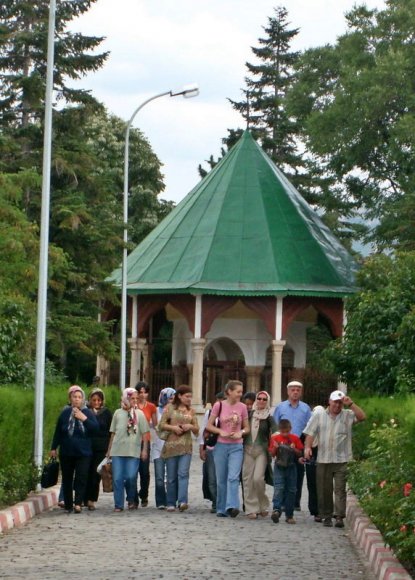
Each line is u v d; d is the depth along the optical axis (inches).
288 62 3019.2
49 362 1454.2
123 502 786.8
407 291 1259.8
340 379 1346.0
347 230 2711.6
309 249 2006.6
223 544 607.2
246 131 2206.0
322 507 731.4
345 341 1316.4
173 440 800.3
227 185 2113.7
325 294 1927.9
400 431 652.1
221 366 2105.1
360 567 543.2
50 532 645.3
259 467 768.9
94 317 1782.7
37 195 1654.8
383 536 583.2
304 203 2143.2
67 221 1622.8
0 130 1669.5
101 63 1704.0
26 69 1696.6
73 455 763.4
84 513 768.3
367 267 1477.6
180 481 799.7
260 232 2017.7
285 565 537.3
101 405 805.9
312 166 2214.6
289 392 797.9
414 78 1971.0
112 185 1894.7
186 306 1948.8
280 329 1924.2
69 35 1695.4
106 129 2785.4
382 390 1219.9
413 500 534.6
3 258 1312.7
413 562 519.2
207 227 2043.6
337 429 732.7
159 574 493.4
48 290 1668.3
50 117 900.0
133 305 2017.7
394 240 2052.2
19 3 1686.8
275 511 737.6
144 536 631.2
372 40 2080.5
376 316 1254.3
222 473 765.9
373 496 676.1
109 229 1692.9
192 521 727.1
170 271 1985.7
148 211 2770.7
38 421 855.7
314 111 2078.0
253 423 774.5
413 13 2010.3
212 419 768.9
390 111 1994.3
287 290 1904.5
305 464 788.0
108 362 2112.5
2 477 728.3
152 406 860.6
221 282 1934.1
